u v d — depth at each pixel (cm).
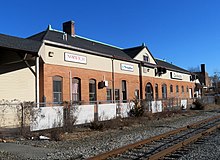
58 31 2945
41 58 1920
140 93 3572
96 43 3444
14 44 1659
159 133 1487
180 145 1009
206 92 7625
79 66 2553
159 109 2827
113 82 3034
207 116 2617
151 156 813
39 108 1495
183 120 2242
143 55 3725
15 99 1938
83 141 1255
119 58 3130
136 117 2305
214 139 1195
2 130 1470
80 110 1788
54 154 945
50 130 1513
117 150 920
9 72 1919
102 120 1939
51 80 2233
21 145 1126
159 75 4131
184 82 5181
